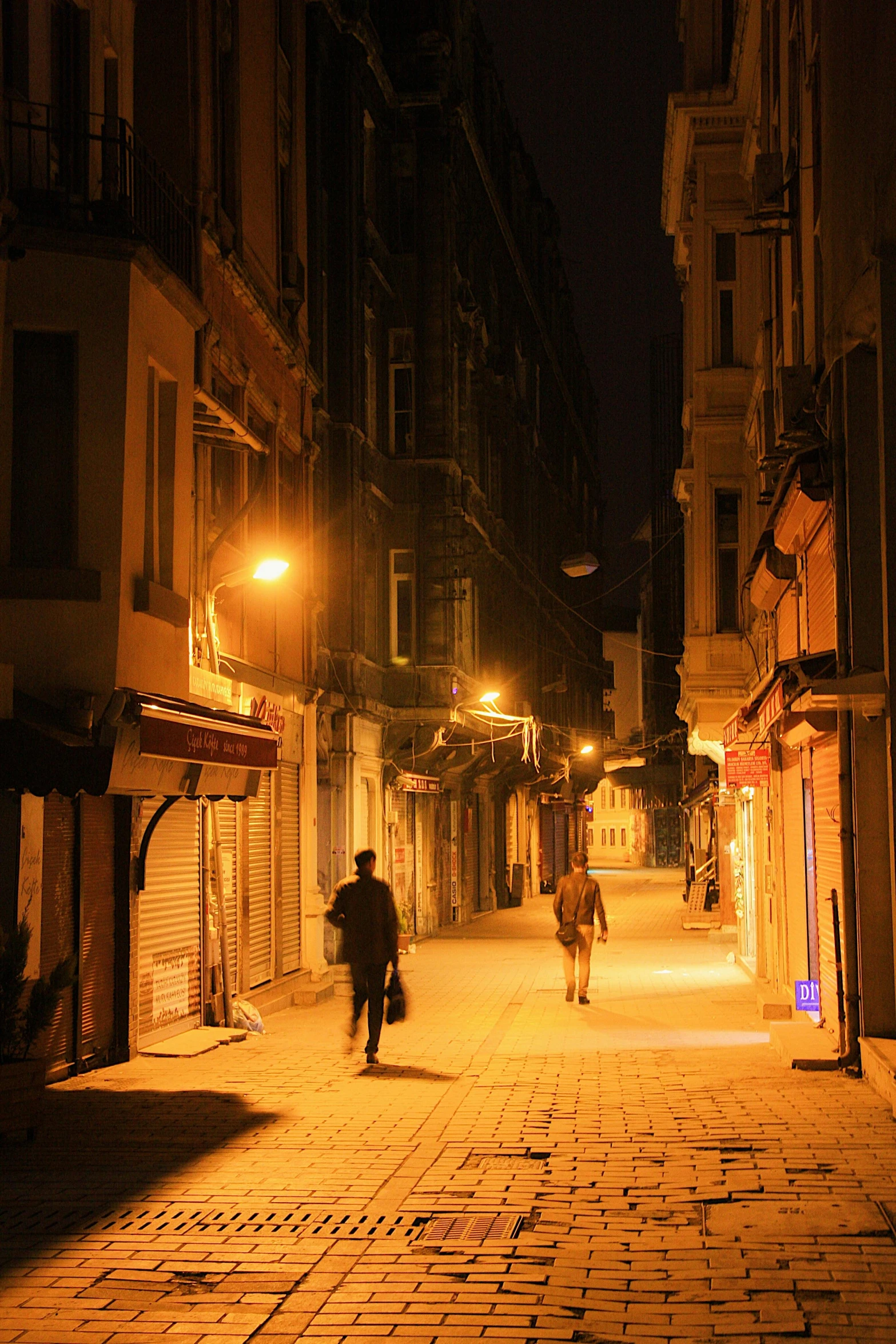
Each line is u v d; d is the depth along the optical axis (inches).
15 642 360.8
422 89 952.3
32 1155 285.4
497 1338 176.7
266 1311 188.7
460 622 976.3
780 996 544.4
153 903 454.3
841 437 380.2
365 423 866.1
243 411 563.5
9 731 322.3
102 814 413.1
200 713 406.3
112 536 371.2
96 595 367.6
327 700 769.6
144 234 412.2
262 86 620.1
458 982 705.0
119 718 350.0
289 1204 243.6
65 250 372.5
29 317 368.5
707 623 807.7
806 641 490.3
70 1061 388.8
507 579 1279.5
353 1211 239.5
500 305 1279.5
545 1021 542.0
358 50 847.7
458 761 1117.1
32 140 385.1
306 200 770.2
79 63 411.8
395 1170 269.7
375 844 892.0
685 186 856.3
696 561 810.2
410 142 956.6
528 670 1433.3
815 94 473.7
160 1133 308.2
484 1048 465.7
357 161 842.2
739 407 805.9
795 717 415.8
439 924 1097.4
